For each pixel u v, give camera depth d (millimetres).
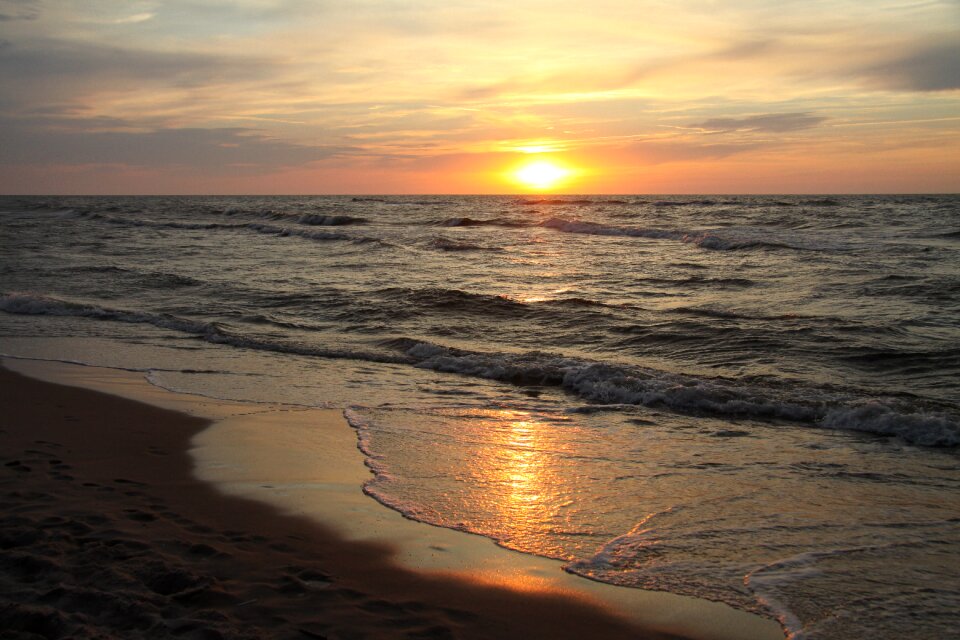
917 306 14242
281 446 6574
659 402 8219
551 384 9281
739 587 4035
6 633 3348
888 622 3658
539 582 4086
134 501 5105
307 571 4105
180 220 48500
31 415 7434
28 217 55625
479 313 14172
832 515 5027
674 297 16359
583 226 35719
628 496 5398
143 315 13953
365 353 11055
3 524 4566
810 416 7633
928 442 6750
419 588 3973
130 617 3498
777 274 19281
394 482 5672
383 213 56969
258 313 14547
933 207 53156
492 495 5414
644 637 3553
